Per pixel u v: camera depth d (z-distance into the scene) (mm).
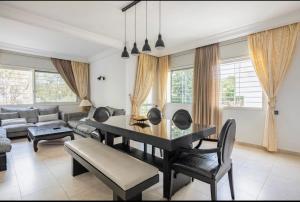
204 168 1725
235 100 3986
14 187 2129
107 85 5668
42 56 5527
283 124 3268
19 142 4020
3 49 4777
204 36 3975
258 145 3613
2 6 2486
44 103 5648
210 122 4203
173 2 2486
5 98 4973
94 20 3115
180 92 5199
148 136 1952
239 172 2535
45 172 2533
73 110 6266
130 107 4969
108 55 5504
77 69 6230
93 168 1946
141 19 3076
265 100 3502
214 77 4156
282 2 2512
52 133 3590
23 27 3547
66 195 1958
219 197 1943
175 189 1995
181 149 1877
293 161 2908
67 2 2420
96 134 3588
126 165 1841
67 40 4391
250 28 3387
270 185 2182
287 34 3117
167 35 3904
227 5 2586
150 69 5375
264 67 3367
